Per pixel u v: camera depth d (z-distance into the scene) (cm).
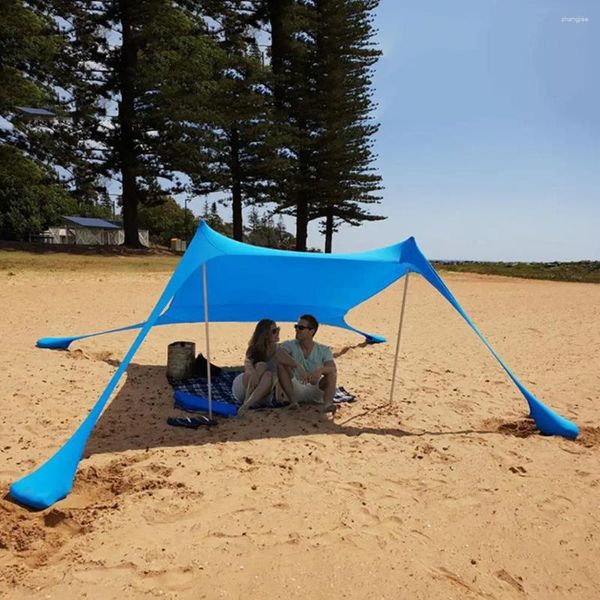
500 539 342
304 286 704
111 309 1226
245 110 2612
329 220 3294
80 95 2569
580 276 2917
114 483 393
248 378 576
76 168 2691
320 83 2861
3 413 529
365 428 534
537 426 547
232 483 398
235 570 296
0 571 288
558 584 302
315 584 287
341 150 2895
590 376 777
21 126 2506
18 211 4388
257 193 2881
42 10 2462
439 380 735
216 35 2767
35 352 780
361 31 2827
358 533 338
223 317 786
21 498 358
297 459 446
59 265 2006
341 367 788
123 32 2508
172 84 2453
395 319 1298
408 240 623
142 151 2655
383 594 282
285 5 2747
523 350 959
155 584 282
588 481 430
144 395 610
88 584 279
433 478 423
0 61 2394
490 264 3500
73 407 557
